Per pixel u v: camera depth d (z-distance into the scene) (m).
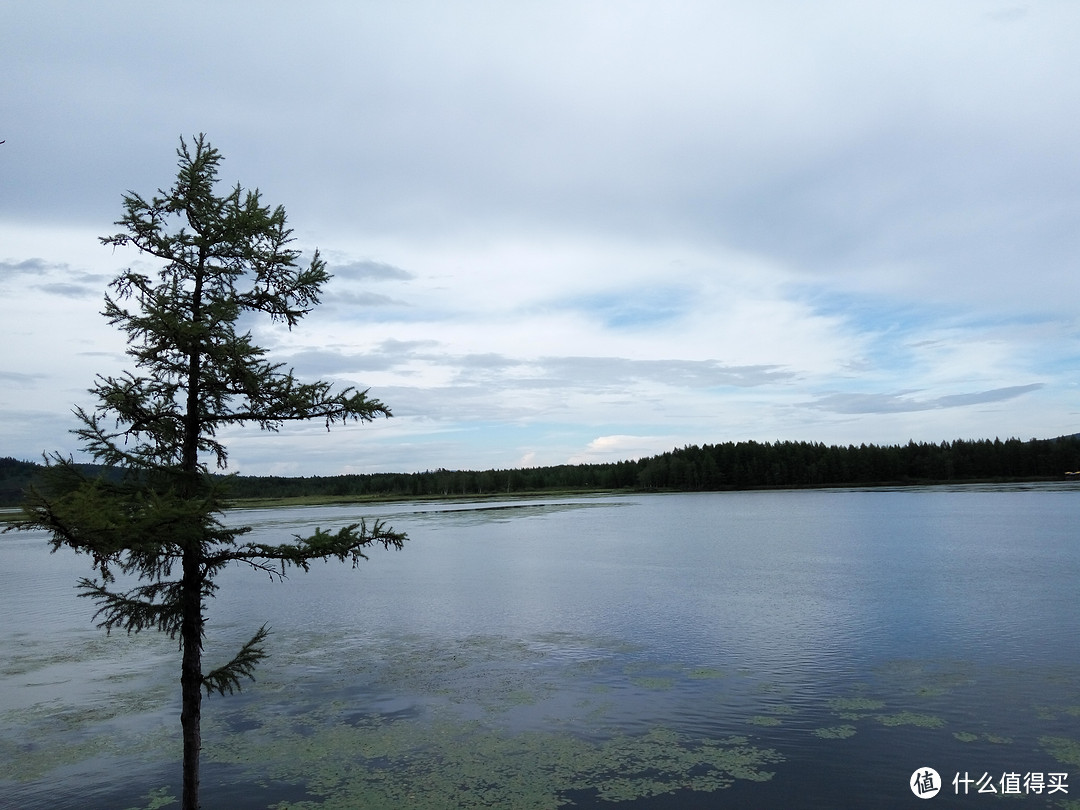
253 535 89.94
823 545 71.38
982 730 20.64
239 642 34.59
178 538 11.57
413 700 24.83
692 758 19.38
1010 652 28.55
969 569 52.09
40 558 87.88
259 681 27.47
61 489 11.18
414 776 18.81
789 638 32.09
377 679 27.44
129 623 12.77
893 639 31.27
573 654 30.47
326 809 17.14
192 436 13.14
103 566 10.86
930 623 34.16
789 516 115.31
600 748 20.23
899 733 20.58
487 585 50.75
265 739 21.58
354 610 42.53
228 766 19.75
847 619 35.72
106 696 26.20
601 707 23.56
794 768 18.56
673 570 55.75
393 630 36.41
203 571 13.01
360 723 22.70
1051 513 103.25
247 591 51.75
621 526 102.31
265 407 13.80
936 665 27.03
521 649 31.61
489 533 93.69
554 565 60.53
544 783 18.19
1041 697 23.14
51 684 27.89
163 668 29.97
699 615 37.84
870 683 25.11
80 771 19.70
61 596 51.88
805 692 24.41
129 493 12.17
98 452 11.96
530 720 22.58
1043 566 52.72
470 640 33.69
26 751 21.14
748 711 22.75
